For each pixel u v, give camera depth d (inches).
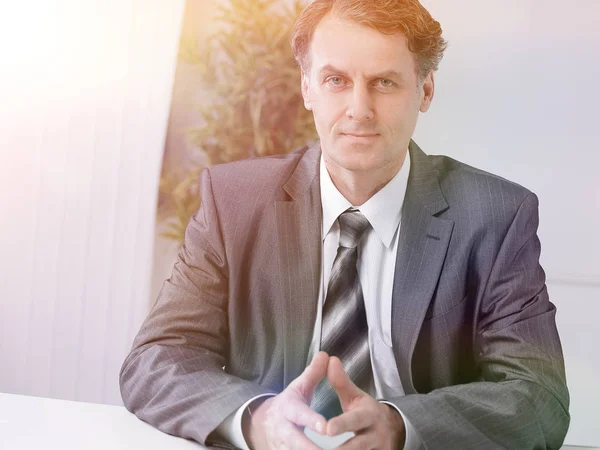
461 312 48.4
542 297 48.5
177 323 48.9
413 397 41.3
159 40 116.9
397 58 43.7
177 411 42.1
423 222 49.1
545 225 110.9
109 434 40.8
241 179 52.6
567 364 106.2
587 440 106.0
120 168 118.1
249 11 124.0
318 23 44.9
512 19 111.7
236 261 50.3
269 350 49.9
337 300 49.1
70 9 114.9
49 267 117.2
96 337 118.6
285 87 125.0
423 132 114.6
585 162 111.3
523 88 112.1
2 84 114.4
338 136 45.1
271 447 38.6
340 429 36.5
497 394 42.8
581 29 110.6
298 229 50.1
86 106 116.6
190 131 125.1
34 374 117.5
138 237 119.0
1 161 115.3
